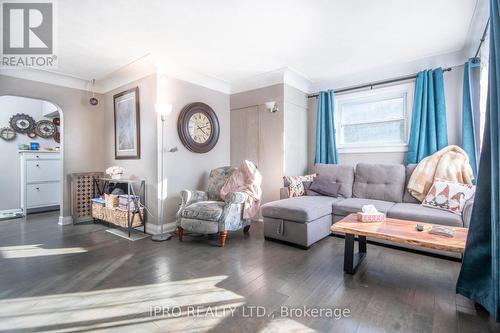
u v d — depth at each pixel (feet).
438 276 6.81
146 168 11.46
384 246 9.14
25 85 11.47
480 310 5.25
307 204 9.61
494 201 4.60
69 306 5.49
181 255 8.45
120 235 10.79
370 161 12.34
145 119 11.48
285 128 12.43
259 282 6.52
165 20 7.63
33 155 15.44
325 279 6.67
